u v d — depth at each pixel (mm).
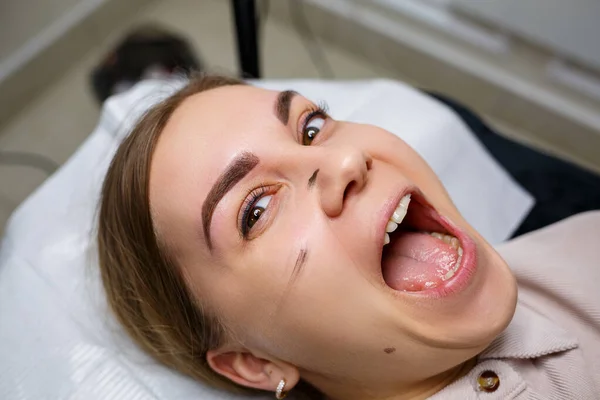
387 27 1636
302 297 598
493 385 669
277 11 1824
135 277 730
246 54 1128
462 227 680
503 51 1473
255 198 628
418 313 597
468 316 615
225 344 706
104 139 1013
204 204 623
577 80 1404
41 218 945
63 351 826
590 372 683
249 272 615
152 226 682
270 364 700
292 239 598
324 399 816
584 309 717
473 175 986
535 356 684
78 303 860
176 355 777
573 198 973
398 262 696
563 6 1249
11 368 816
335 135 711
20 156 1576
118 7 1771
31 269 896
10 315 858
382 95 1063
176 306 712
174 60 1534
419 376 655
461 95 1636
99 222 784
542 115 1513
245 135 636
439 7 1512
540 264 764
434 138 991
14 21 1497
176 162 650
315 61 1774
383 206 593
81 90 1683
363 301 591
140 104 979
